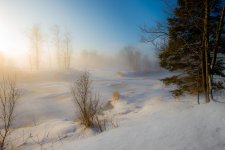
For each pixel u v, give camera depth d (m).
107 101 13.25
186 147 2.71
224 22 6.20
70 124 7.06
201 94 9.98
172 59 9.69
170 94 13.30
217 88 8.88
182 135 3.15
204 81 7.55
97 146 3.32
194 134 3.11
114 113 9.32
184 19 7.95
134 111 9.79
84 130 6.12
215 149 2.57
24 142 5.40
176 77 10.13
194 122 3.71
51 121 8.84
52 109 11.66
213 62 6.68
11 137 5.86
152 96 13.66
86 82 8.56
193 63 9.32
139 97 14.09
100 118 7.77
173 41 8.64
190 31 8.91
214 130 3.17
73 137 5.59
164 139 3.10
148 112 8.59
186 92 10.62
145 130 3.77
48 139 5.56
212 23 8.07
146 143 3.06
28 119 9.54
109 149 3.07
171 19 8.71
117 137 3.64
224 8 5.92
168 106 9.09
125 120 7.02
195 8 7.54
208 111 4.36
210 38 8.21
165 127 3.71
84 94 7.21
